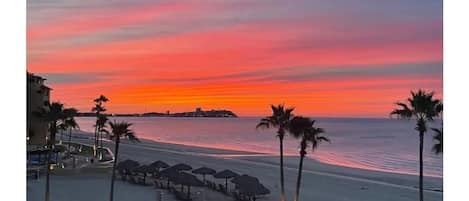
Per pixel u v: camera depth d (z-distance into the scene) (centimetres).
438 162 6756
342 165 6200
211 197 3184
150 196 3119
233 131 14900
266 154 7500
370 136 11694
